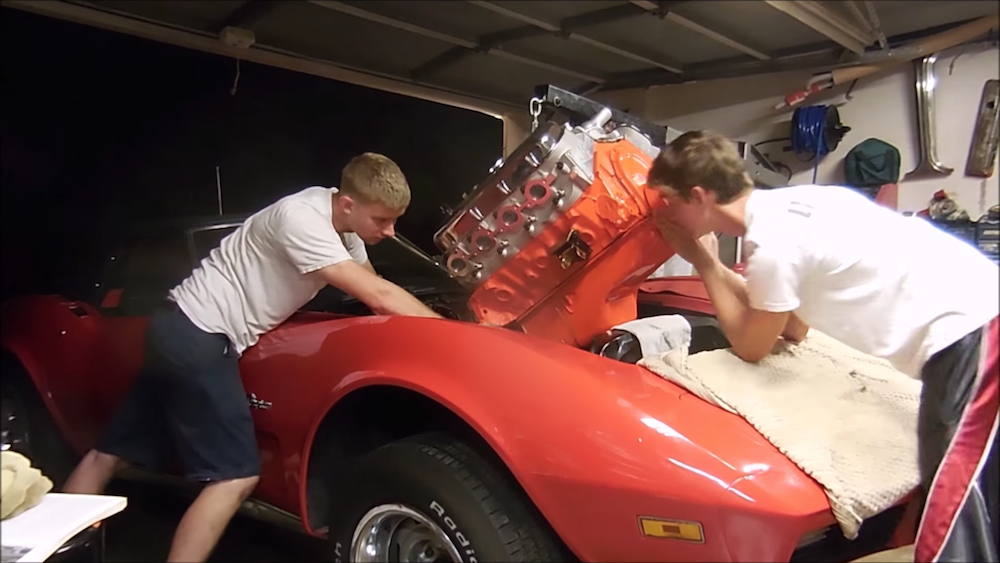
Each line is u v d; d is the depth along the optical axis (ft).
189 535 5.24
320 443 5.32
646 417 3.89
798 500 3.54
